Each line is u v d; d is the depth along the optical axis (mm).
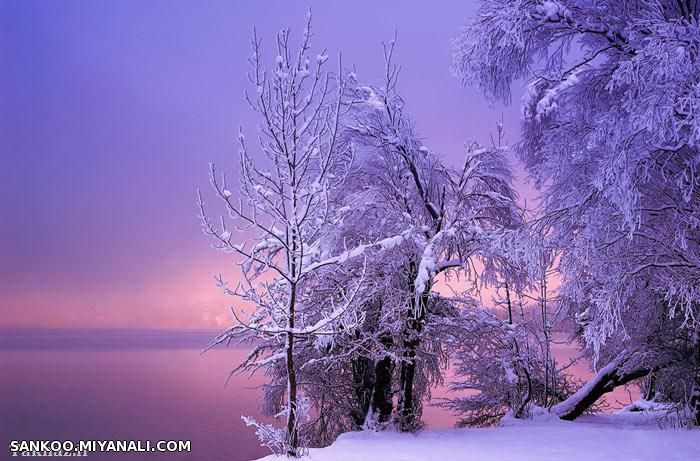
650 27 9977
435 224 15828
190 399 66500
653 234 11055
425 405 19484
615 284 10852
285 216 10562
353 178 15648
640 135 9789
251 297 10180
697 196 10922
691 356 14664
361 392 16953
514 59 13102
